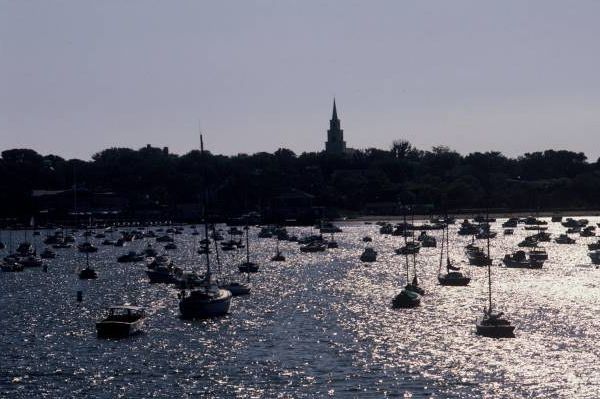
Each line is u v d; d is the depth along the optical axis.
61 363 123.69
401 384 109.62
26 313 173.12
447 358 123.19
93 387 110.56
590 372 114.50
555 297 182.75
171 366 120.94
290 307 173.88
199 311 159.50
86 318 165.12
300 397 104.62
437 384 109.44
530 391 106.19
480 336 138.00
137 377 115.25
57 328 153.12
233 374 115.94
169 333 145.12
